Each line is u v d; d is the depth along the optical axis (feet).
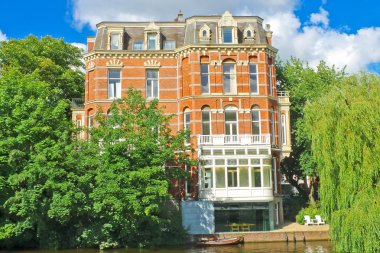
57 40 151.74
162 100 125.29
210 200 110.83
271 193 112.68
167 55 127.13
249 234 103.71
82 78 155.12
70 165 95.66
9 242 97.81
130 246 99.09
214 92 120.98
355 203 68.08
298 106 140.77
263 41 125.59
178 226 104.68
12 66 138.10
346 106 73.00
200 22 126.31
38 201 93.50
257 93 122.42
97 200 93.86
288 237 103.76
